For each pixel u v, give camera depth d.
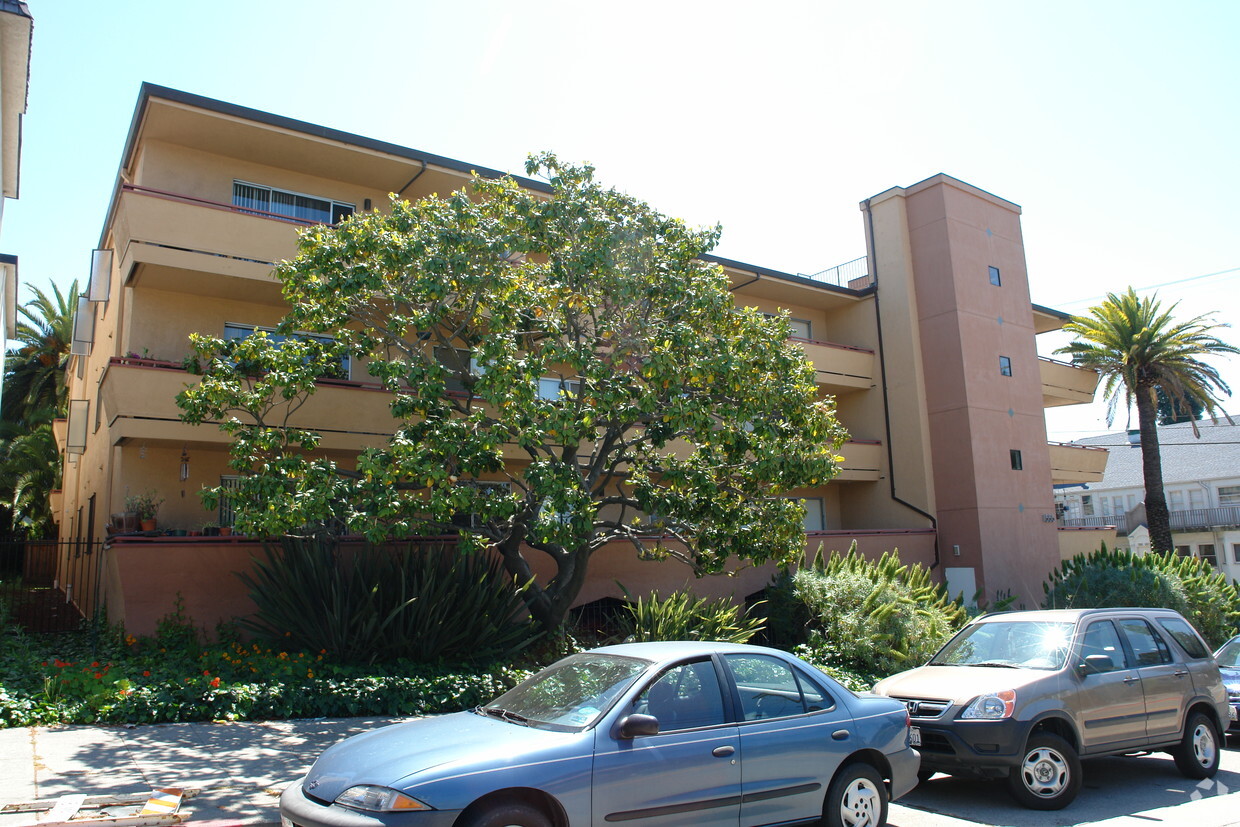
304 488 10.45
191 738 8.64
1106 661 8.84
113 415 13.69
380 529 10.17
